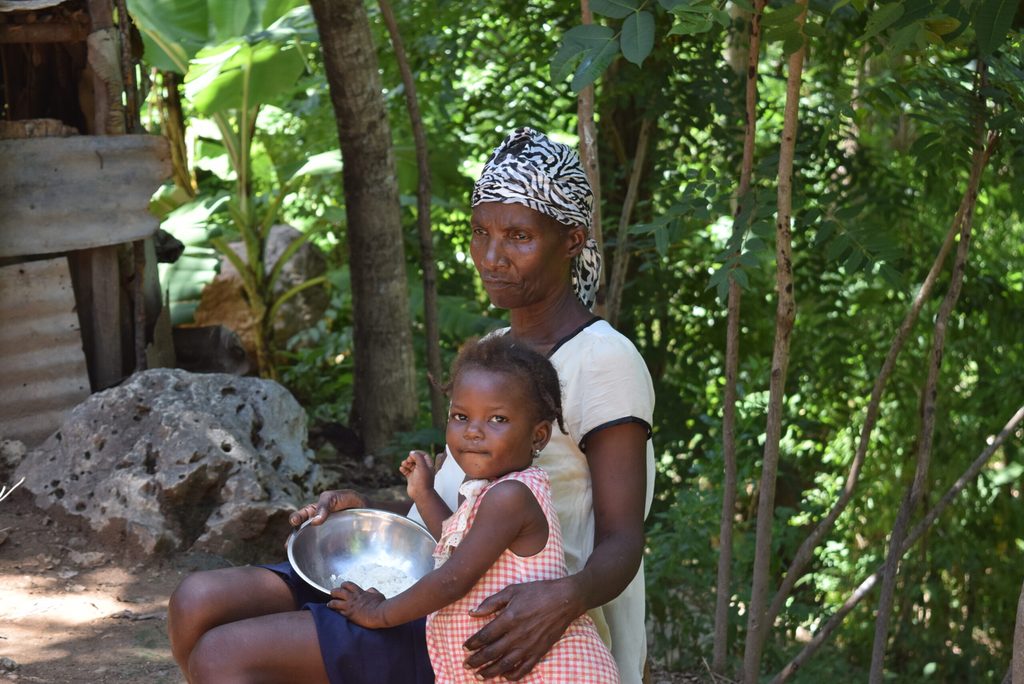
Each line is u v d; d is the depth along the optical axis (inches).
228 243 346.6
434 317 237.6
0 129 193.3
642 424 92.2
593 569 85.8
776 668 191.8
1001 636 259.1
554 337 96.9
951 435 265.0
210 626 92.5
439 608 84.7
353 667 87.8
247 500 172.1
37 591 155.7
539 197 93.5
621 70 236.7
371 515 101.4
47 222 195.0
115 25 202.4
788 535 218.1
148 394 181.5
